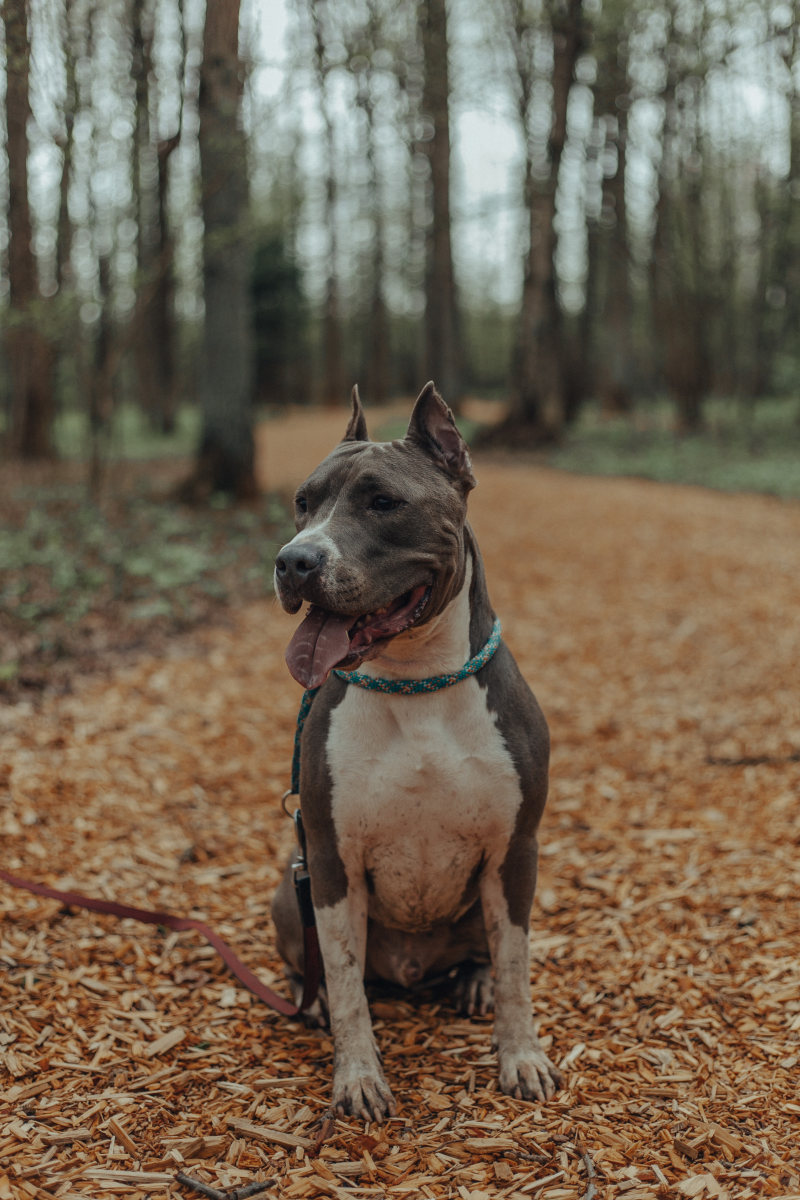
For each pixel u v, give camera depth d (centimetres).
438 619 240
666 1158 222
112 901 354
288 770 492
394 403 4075
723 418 2319
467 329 5609
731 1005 288
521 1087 248
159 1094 247
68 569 767
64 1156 221
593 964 318
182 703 579
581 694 619
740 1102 242
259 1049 272
